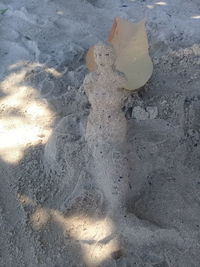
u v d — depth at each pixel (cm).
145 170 39
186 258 34
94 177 38
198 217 36
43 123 47
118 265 34
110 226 35
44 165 42
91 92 36
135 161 40
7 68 54
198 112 44
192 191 38
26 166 42
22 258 36
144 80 45
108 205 37
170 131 42
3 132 47
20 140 45
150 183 39
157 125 43
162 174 39
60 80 51
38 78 52
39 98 50
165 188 38
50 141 41
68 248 36
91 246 35
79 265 35
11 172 42
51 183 40
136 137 41
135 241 35
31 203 39
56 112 48
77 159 39
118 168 36
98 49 34
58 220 38
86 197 38
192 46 51
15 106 49
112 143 37
